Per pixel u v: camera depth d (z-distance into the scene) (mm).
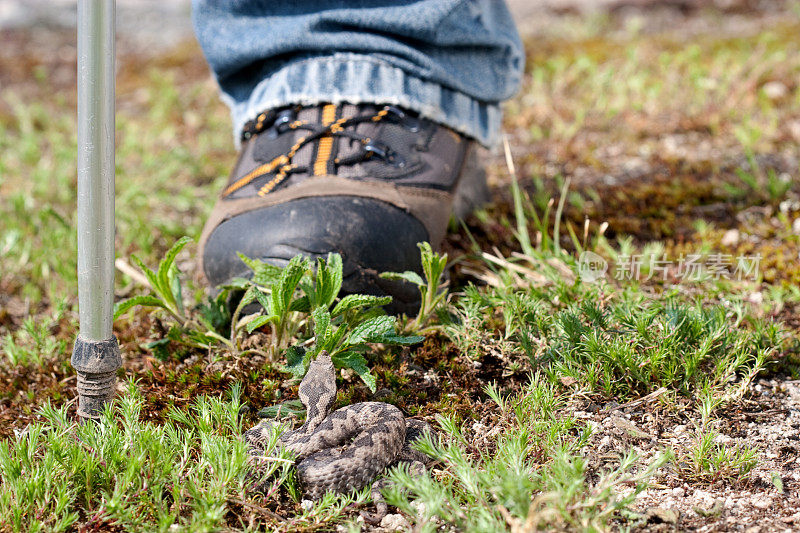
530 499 1274
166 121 2279
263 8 1495
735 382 1380
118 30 3564
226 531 1273
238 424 1344
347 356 1352
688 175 1685
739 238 1562
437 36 1480
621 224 1583
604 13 3393
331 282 1367
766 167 1692
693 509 1290
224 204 1458
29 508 1278
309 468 1297
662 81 2264
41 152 2074
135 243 1615
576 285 1442
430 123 1487
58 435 1309
